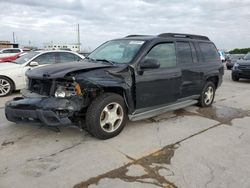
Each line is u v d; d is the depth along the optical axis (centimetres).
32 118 391
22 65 809
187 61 563
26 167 329
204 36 663
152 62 447
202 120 546
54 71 401
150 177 312
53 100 379
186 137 445
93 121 400
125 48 491
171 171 327
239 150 397
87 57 536
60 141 412
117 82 416
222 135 460
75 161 347
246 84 1147
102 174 316
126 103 445
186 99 579
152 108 495
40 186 288
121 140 423
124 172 322
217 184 301
